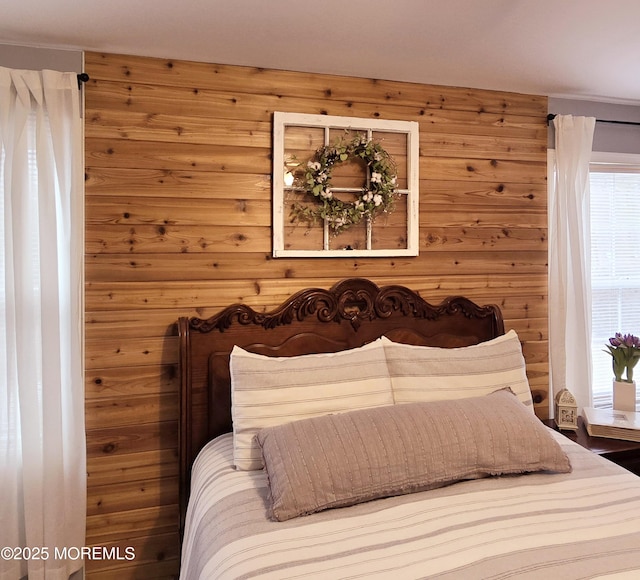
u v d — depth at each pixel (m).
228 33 2.06
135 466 2.35
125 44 2.17
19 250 2.06
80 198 2.19
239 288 2.47
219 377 2.34
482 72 2.54
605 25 2.02
